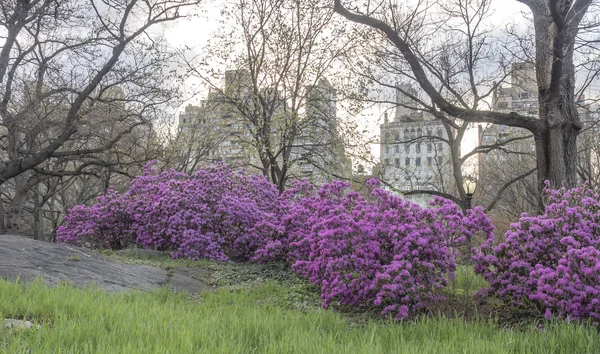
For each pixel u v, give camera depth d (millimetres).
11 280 7445
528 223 7512
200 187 14875
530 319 6727
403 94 20703
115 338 4484
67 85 20031
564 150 15445
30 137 19906
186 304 7914
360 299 7883
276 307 7734
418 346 4836
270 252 12398
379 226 7887
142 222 15023
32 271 8117
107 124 22219
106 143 23344
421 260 7422
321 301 8711
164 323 5203
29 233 36125
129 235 15719
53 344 4250
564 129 15508
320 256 8680
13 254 8891
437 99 16422
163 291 8547
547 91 15617
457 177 22266
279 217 14469
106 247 15812
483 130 27062
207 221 14031
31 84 20750
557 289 6086
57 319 4996
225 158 26000
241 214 13531
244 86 23312
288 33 22766
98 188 35656
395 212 8047
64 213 29688
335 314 6977
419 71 16625
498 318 6934
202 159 27125
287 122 21328
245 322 5621
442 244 7648
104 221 15383
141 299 7168
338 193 10086
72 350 4051
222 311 6887
